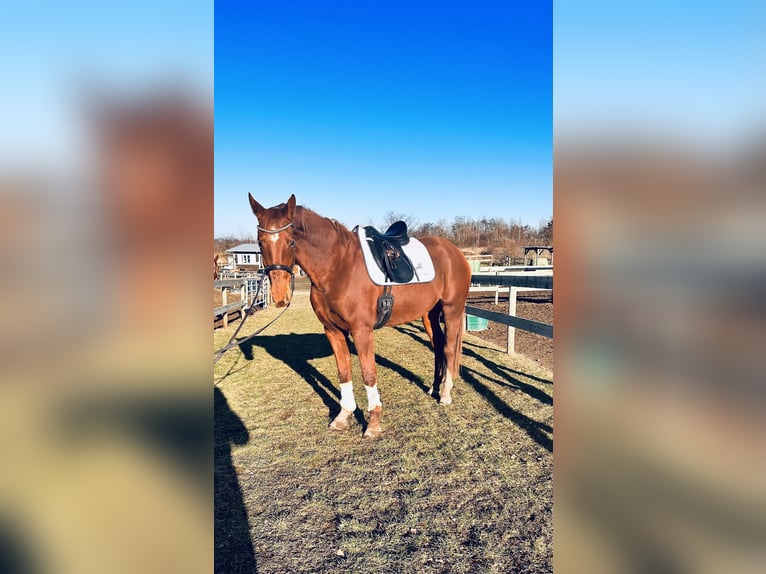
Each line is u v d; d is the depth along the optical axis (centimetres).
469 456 277
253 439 311
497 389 408
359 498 234
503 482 246
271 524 212
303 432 323
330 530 207
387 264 318
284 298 277
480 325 741
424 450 287
